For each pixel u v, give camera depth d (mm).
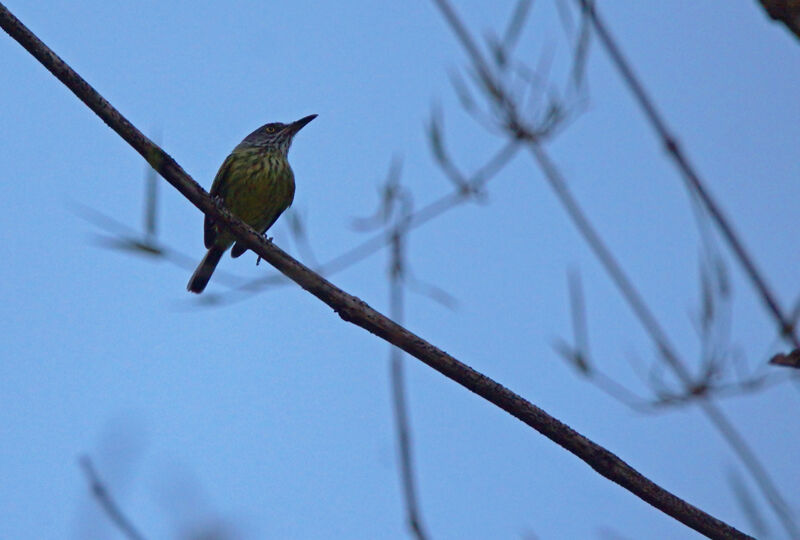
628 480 6363
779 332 4887
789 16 4277
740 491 4418
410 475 5875
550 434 6652
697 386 5324
